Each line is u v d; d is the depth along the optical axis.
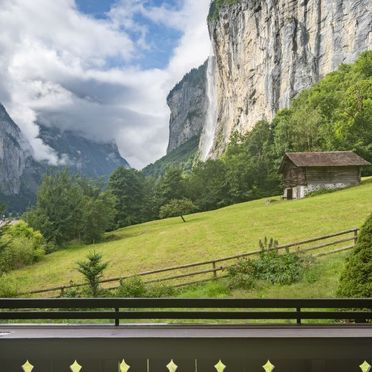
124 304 6.32
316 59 131.88
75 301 6.33
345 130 80.19
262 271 19.52
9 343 5.83
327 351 5.74
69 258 44.19
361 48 119.56
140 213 87.19
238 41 167.00
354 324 6.26
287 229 34.19
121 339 5.80
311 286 16.52
